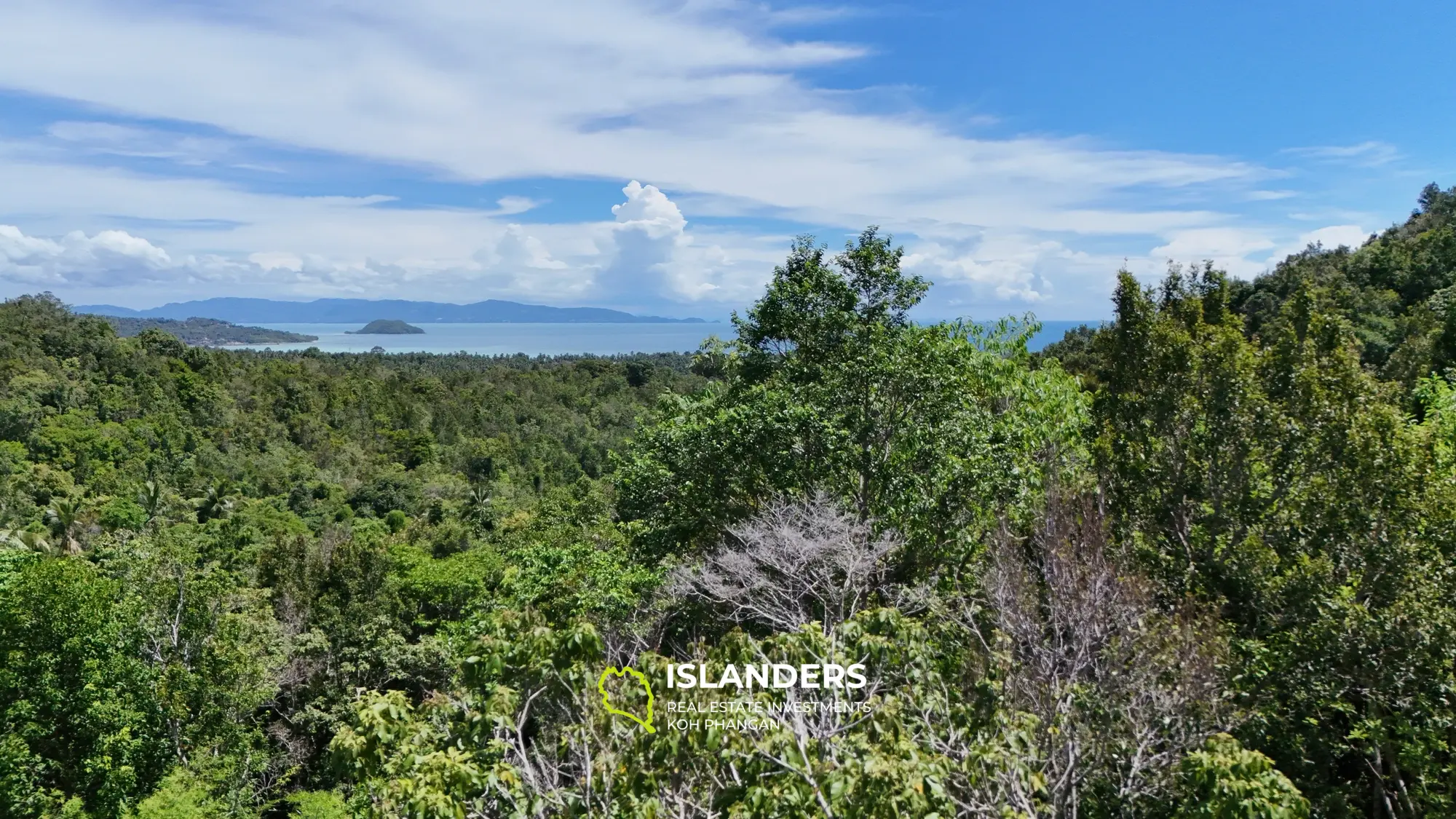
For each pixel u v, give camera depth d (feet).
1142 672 21.34
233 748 54.34
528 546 72.43
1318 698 24.82
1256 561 27.25
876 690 18.62
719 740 14.40
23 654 45.55
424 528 146.92
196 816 42.88
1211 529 29.12
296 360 369.91
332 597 79.10
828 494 38.11
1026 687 21.34
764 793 12.83
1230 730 22.95
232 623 56.90
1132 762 20.13
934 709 18.26
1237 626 27.32
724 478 42.68
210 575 58.08
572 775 15.93
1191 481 30.22
